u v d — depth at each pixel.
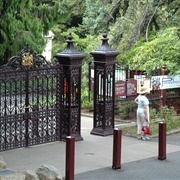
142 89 16.59
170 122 18.72
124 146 15.59
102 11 26.80
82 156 14.35
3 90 15.78
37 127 15.45
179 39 22.92
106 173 12.70
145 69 21.06
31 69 15.08
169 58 21.38
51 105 15.78
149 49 21.80
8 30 24.78
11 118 14.80
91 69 20.53
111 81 17.06
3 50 24.84
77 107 16.19
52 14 28.08
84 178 12.23
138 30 24.38
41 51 25.75
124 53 24.03
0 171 10.92
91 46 25.92
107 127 17.08
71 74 15.89
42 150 14.94
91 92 22.14
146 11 24.39
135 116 19.91
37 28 26.30
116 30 25.09
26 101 15.09
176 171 12.99
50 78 15.64
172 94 20.91
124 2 26.20
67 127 16.03
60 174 11.55
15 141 14.97
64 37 36.75
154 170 13.04
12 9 25.06
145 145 15.79
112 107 17.16
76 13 34.97
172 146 15.83
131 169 13.09
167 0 24.55
